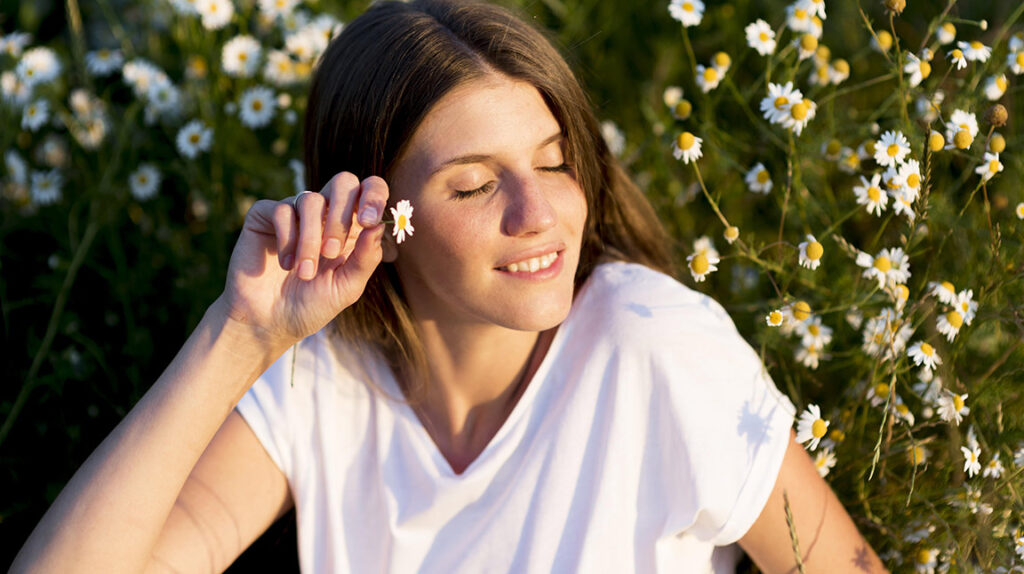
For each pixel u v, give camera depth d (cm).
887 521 176
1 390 238
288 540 206
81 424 233
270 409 168
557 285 147
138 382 235
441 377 165
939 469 179
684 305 161
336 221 134
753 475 150
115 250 252
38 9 346
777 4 275
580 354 160
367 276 141
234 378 147
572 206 148
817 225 216
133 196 271
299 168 246
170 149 275
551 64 147
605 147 175
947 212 189
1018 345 176
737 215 246
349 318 167
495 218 141
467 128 139
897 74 182
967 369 186
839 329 196
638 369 156
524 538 159
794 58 225
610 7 301
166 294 259
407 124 142
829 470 182
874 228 230
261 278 143
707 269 166
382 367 169
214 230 254
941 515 170
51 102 279
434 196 143
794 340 202
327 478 168
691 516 152
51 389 233
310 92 165
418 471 164
